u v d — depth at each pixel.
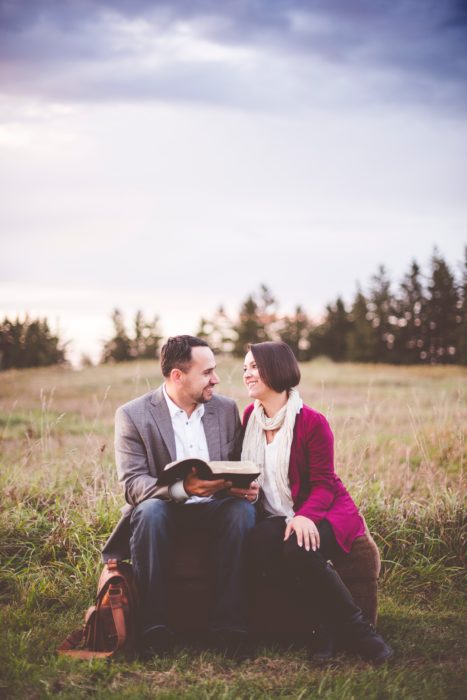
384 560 4.67
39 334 41.19
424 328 60.50
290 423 3.79
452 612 4.16
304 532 3.47
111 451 7.06
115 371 26.97
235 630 3.46
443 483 5.84
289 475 3.82
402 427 9.65
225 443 4.02
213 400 4.08
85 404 16.61
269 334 69.31
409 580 4.64
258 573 3.62
